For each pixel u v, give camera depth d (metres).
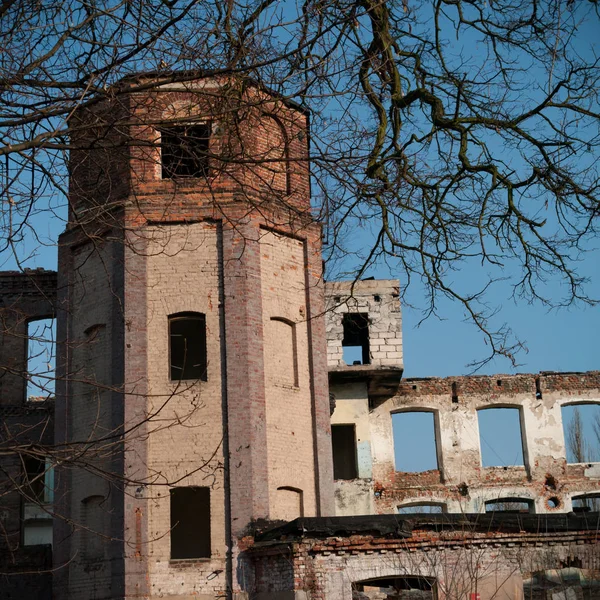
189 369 25.12
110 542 23.36
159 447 23.73
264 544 21.52
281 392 24.97
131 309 24.52
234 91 11.12
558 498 34.88
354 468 33.78
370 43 14.20
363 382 33.59
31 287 29.77
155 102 11.66
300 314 25.98
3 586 26.53
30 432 28.81
